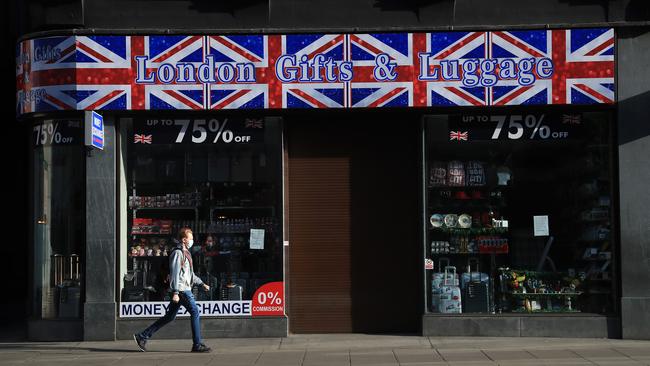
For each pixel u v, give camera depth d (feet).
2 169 60.70
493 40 41.60
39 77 42.32
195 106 41.83
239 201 42.98
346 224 43.42
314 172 43.57
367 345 39.42
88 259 41.60
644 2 41.29
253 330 41.91
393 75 41.68
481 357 35.65
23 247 61.57
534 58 41.60
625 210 41.04
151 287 42.42
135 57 41.75
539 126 42.52
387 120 43.57
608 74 41.39
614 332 41.16
